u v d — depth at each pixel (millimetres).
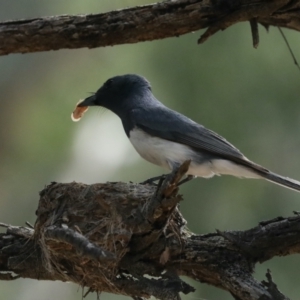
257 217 11000
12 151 13930
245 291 8617
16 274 9992
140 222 8375
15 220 13523
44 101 13828
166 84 11375
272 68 11141
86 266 8641
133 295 8594
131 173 12945
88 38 9258
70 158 13547
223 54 11180
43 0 13375
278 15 9328
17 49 9414
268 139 11078
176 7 9117
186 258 9023
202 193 11078
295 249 9039
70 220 8938
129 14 9180
